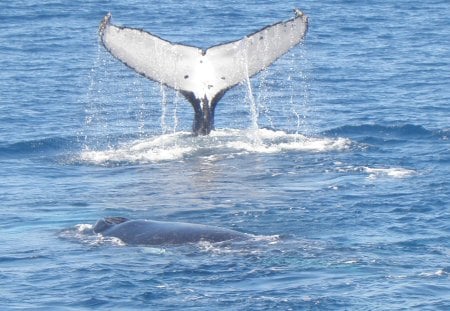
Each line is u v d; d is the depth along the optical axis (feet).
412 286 115.44
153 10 415.44
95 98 251.39
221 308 110.52
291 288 115.65
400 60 306.35
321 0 451.53
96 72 287.69
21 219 148.15
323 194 156.56
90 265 124.77
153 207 152.87
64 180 169.68
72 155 187.62
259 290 115.34
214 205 152.46
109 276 120.67
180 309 110.73
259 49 180.96
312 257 125.70
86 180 169.17
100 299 114.01
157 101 248.11
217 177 167.22
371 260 124.57
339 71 288.10
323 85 267.18
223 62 182.29
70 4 433.48
